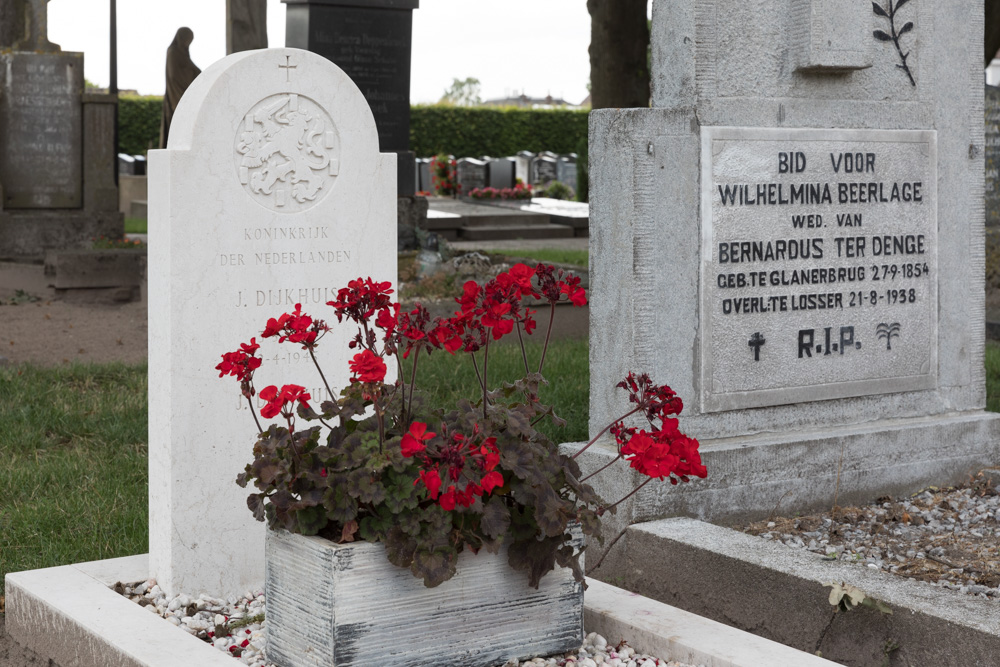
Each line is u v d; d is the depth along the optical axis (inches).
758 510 198.7
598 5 525.7
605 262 193.6
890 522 198.8
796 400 208.7
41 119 564.1
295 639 131.0
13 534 197.6
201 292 163.2
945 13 222.7
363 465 126.0
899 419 223.3
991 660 132.9
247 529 169.6
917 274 222.8
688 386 196.9
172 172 159.3
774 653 131.0
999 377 327.0
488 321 129.7
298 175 170.6
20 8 573.9
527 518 131.3
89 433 268.1
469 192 1152.8
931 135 222.1
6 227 558.9
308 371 174.4
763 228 201.9
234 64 163.9
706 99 194.2
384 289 131.3
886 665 143.2
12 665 153.2
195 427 164.1
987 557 176.1
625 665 134.9
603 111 189.9
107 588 156.3
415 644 128.8
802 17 200.2
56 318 457.7
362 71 587.2
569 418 272.4
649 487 185.6
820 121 208.4
